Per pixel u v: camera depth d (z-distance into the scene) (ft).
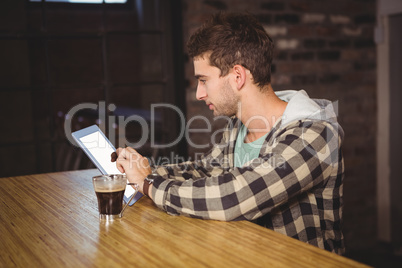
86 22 12.08
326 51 10.00
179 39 8.93
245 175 3.56
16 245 3.04
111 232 3.26
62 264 2.71
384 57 10.50
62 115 12.94
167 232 3.25
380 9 10.39
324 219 4.02
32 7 9.50
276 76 9.55
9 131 12.32
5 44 11.64
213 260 2.72
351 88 10.35
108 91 8.95
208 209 3.50
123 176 3.62
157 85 9.37
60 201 4.16
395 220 10.76
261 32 4.12
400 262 10.11
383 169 10.78
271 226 3.93
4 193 4.50
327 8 9.93
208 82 4.12
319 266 2.62
